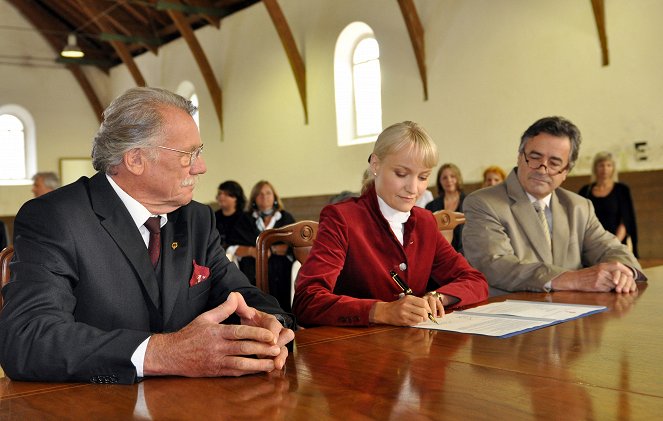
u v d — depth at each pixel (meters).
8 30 15.53
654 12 6.68
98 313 1.52
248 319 1.42
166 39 14.73
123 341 1.25
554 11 7.52
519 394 1.05
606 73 7.08
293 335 1.40
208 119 13.61
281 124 11.76
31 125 15.77
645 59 6.76
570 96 7.41
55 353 1.23
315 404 1.04
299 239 2.45
